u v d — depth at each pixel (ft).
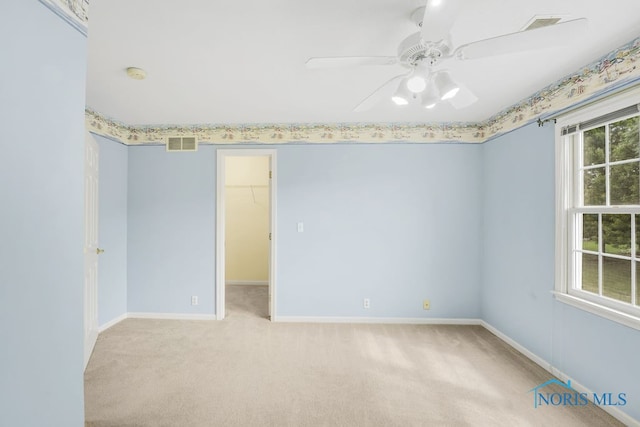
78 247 3.95
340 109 10.02
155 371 7.86
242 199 18.22
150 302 11.83
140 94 8.65
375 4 4.86
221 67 7.00
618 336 6.11
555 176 7.76
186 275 11.78
